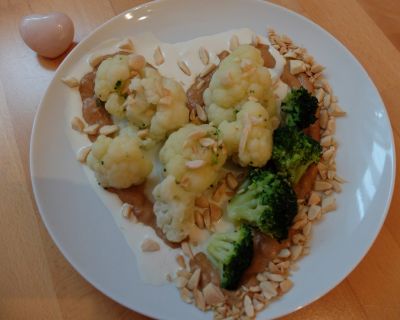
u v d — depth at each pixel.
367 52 0.32
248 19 0.31
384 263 0.26
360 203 0.26
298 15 0.31
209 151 0.25
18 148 0.29
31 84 0.31
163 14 0.31
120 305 0.25
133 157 0.25
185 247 0.25
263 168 0.26
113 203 0.26
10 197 0.27
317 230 0.25
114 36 0.30
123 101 0.28
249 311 0.23
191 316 0.23
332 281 0.23
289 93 0.28
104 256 0.25
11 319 0.24
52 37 0.30
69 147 0.28
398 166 0.28
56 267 0.26
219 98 0.27
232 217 0.25
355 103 0.28
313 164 0.27
